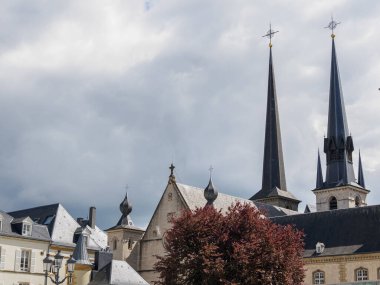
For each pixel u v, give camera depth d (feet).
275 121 503.61
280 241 225.56
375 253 295.28
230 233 227.20
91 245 356.59
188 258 220.64
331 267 310.04
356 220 321.93
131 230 397.60
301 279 233.76
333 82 486.79
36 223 341.00
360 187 467.11
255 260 216.13
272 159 493.77
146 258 355.36
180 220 231.09
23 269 317.83
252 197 488.02
